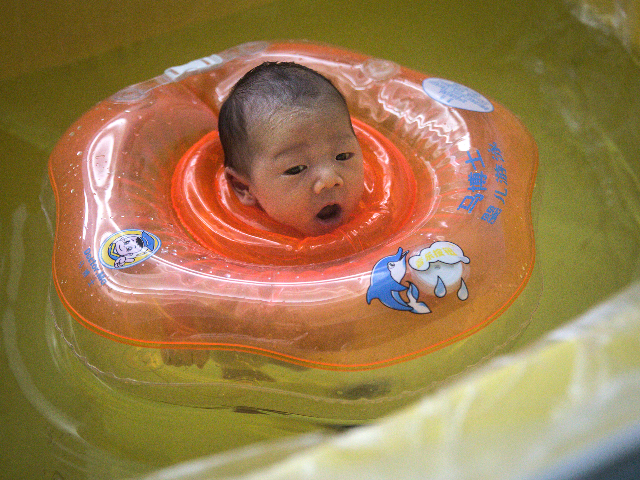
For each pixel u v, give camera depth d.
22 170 1.54
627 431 0.47
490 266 1.04
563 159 1.50
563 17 1.80
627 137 1.50
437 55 1.80
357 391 0.99
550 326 1.18
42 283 1.32
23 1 1.69
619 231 1.34
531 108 1.63
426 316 0.98
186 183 1.30
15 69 1.71
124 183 1.21
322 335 0.98
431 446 0.50
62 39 1.74
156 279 1.05
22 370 1.18
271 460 0.55
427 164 1.29
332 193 1.19
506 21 1.85
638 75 1.58
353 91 1.43
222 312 1.01
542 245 1.32
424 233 1.08
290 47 1.51
